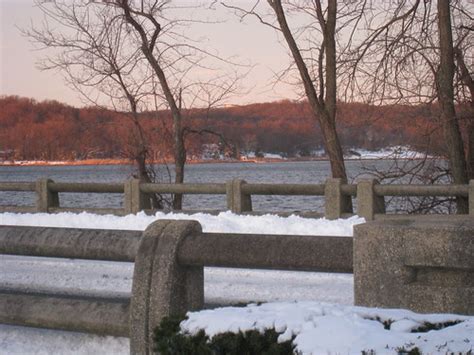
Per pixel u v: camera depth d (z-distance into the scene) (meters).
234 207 15.98
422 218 4.65
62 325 5.18
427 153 18.81
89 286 9.34
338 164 19.97
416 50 18.34
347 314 3.86
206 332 3.80
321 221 14.16
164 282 4.65
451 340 3.41
